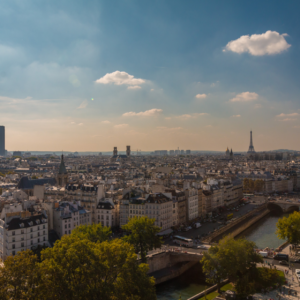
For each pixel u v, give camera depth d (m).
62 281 175.38
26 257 183.38
